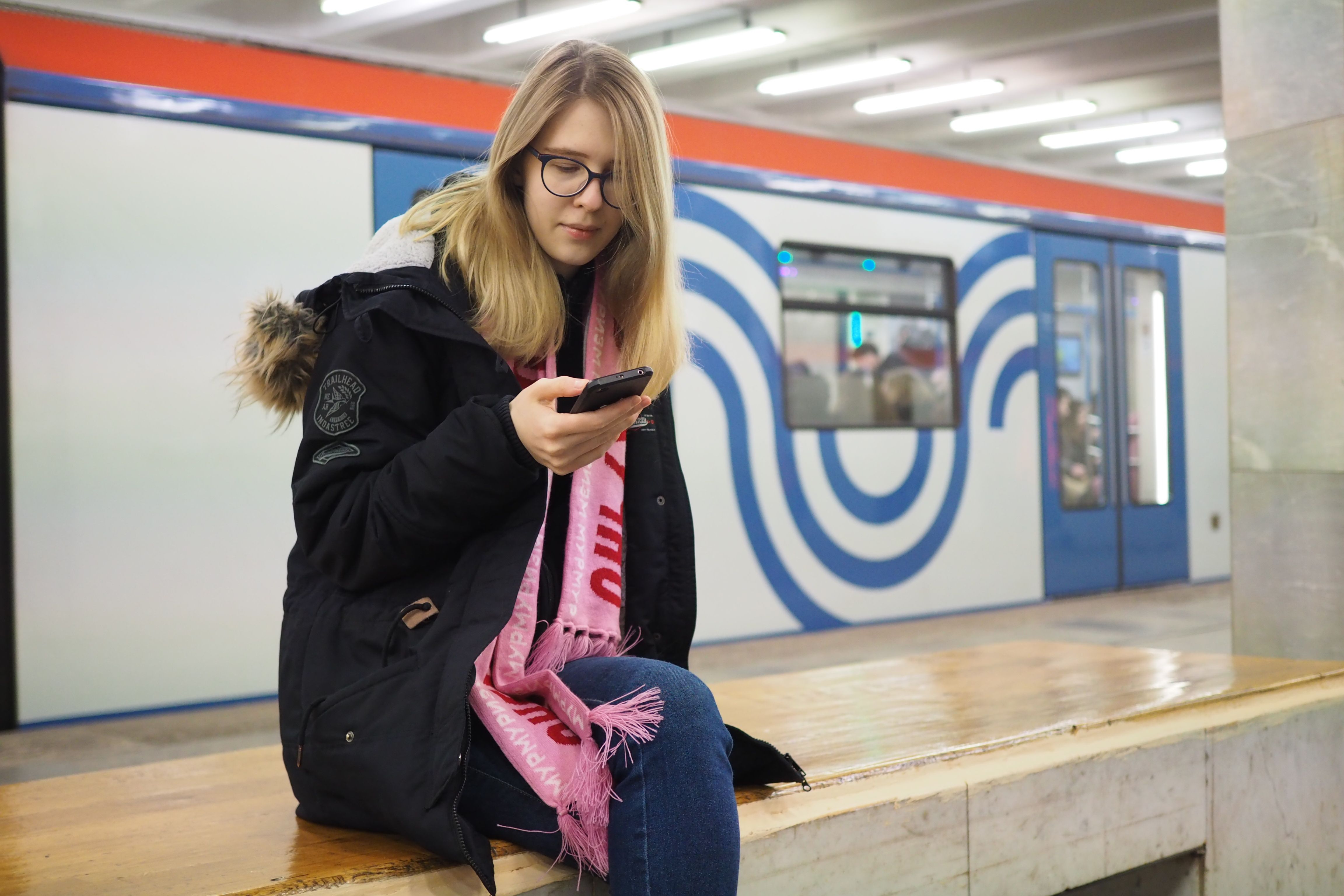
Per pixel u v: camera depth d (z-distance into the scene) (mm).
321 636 1391
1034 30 9719
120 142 4242
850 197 6227
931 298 6594
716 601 5691
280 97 9305
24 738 4016
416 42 9914
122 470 4230
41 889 1268
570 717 1300
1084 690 2354
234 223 4445
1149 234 7859
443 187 1533
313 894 1256
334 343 1358
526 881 1340
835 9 9203
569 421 1198
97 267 4191
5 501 4031
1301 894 2314
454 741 1229
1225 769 2172
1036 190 14648
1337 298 2941
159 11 8938
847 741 1897
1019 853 1833
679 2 9062
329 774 1362
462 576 1323
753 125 12281
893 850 1665
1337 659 2932
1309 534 2994
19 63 8305
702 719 1269
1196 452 8102
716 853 1229
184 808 1626
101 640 4188
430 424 1371
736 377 5762
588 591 1486
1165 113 12430
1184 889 2178
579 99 1382
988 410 6855
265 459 4523
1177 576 7973
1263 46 3082
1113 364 7609
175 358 4328
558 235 1423
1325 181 2957
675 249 1558
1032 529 7070
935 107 12234
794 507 5977
